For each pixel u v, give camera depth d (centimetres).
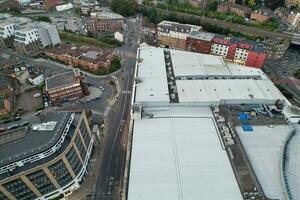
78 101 16738
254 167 10662
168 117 12988
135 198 9412
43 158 9988
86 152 12181
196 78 15812
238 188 9725
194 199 9331
